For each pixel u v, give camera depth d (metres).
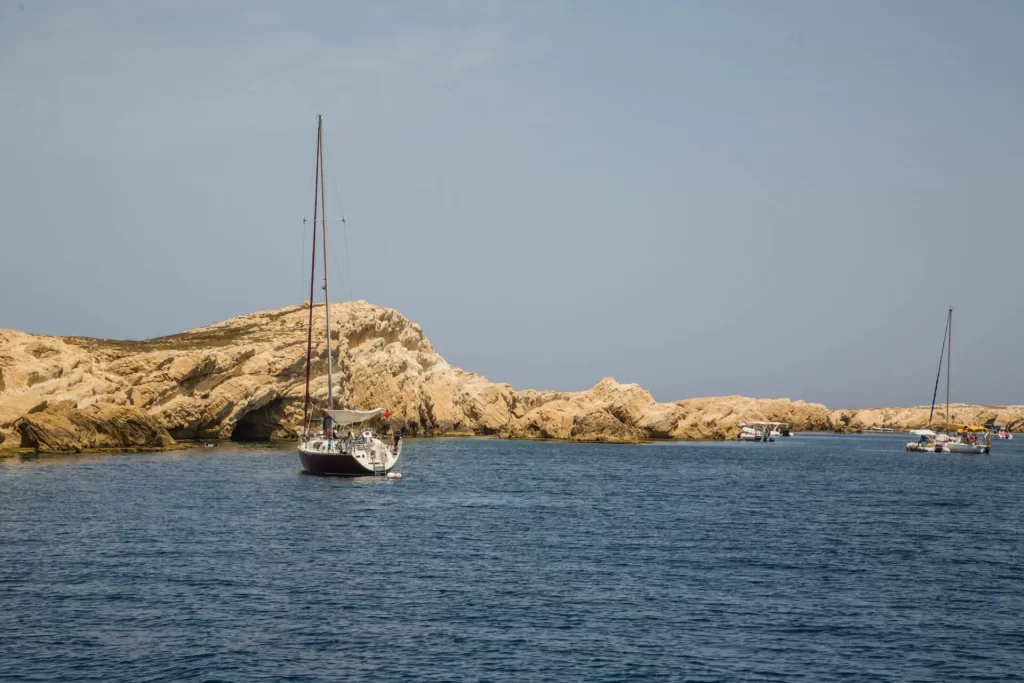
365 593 32.28
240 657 25.11
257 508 52.62
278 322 143.88
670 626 28.75
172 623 28.11
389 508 54.34
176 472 73.00
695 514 55.88
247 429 125.88
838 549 43.16
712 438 179.12
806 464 110.50
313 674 23.95
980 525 52.50
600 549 42.00
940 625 29.41
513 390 181.12
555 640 27.14
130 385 106.56
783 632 28.36
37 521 46.41
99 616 28.70
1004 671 25.19
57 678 23.33
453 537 44.38
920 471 99.81
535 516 53.19
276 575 34.84
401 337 162.75
